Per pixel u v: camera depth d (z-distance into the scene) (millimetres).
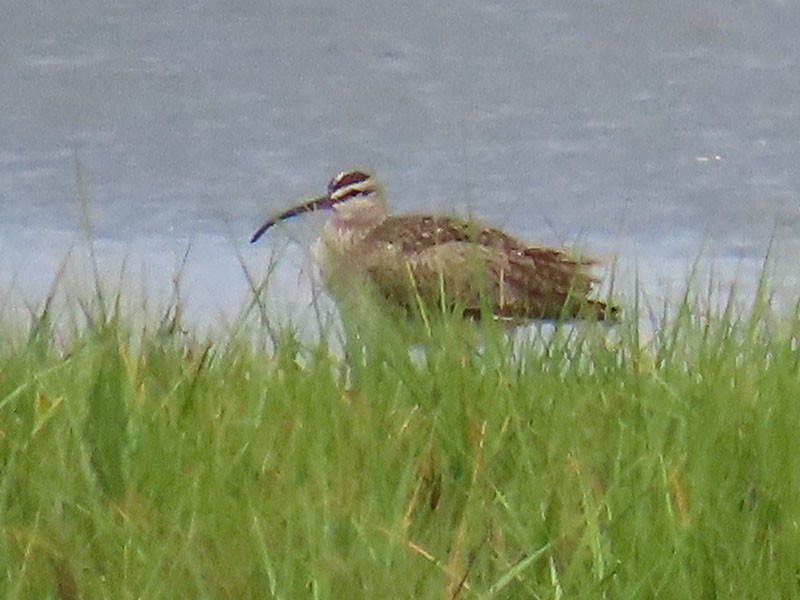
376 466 10430
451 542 9805
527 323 16031
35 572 9414
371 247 17453
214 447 10609
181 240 20969
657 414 11039
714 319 13117
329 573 9117
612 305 14500
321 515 9750
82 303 12953
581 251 17578
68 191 22844
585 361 12727
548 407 11406
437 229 17391
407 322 15742
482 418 11211
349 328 12812
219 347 12984
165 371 12320
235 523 9844
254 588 9203
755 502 10336
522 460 10523
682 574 9297
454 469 10742
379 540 9516
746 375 11672
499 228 19344
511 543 9969
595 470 10602
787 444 10617
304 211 18469
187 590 9281
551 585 9266
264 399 11516
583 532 9797
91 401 10898
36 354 12422
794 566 9453
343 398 11703
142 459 10477
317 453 10586
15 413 11273
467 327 13305
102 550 9719
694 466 10336
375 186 17922
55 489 10133
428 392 11672
